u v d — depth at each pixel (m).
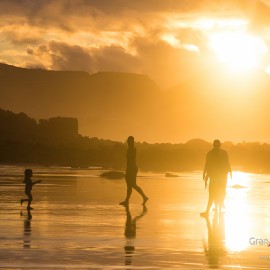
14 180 110.56
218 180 62.84
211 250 41.12
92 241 44.16
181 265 36.16
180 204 72.44
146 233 48.44
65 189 92.69
